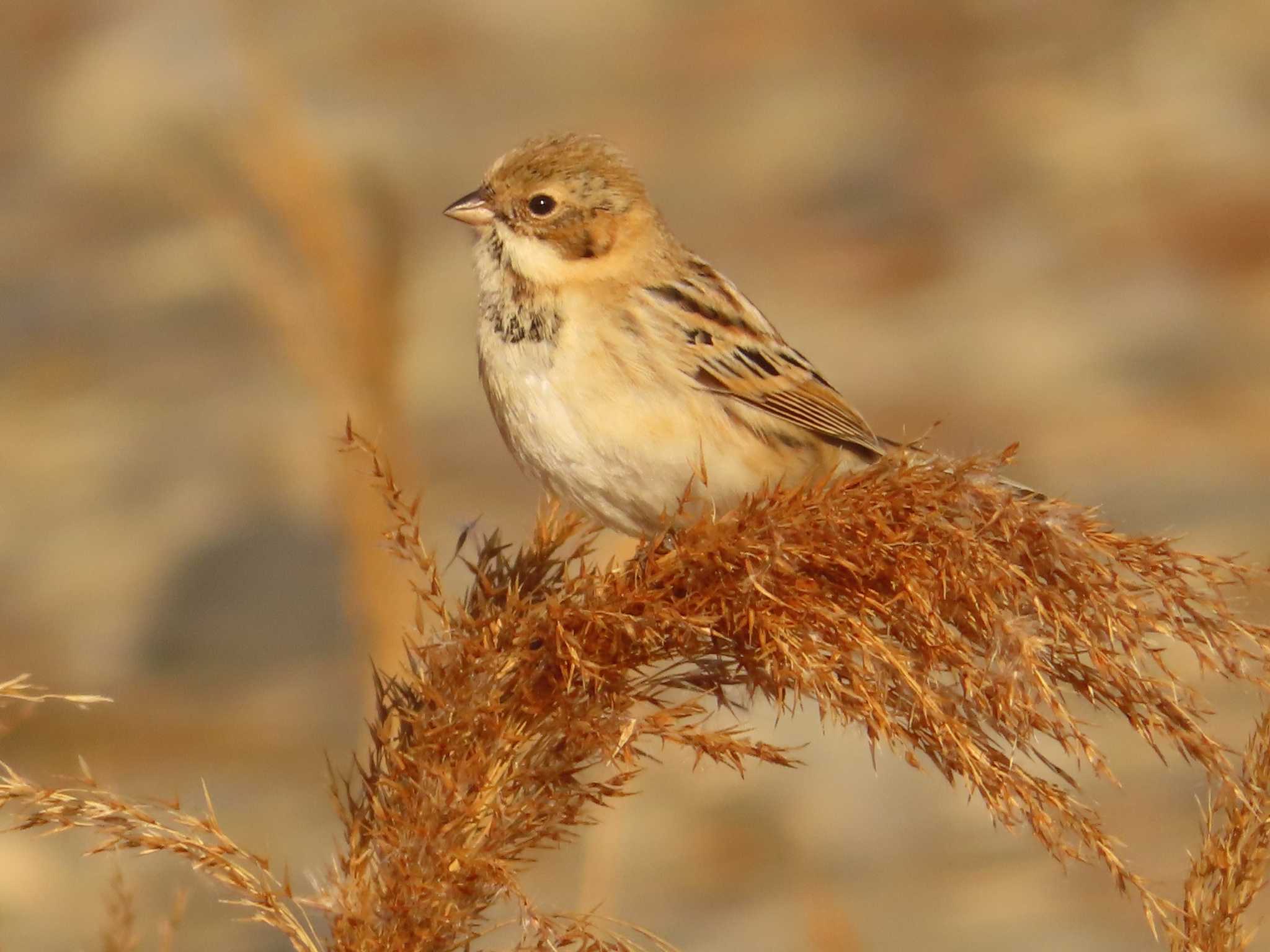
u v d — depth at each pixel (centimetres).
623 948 498
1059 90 2825
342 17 3481
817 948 1086
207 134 1409
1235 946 486
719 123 2936
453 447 1878
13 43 2980
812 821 1262
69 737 1406
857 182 2655
